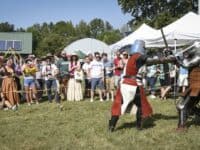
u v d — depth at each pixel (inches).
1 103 489.7
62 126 349.1
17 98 481.4
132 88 305.3
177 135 301.4
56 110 453.1
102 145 281.1
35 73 531.2
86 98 578.9
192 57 301.9
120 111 310.5
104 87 552.4
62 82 562.3
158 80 633.6
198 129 318.7
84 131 325.1
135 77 307.6
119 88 311.3
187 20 605.9
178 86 502.6
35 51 2842.0
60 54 573.6
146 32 644.7
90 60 579.8
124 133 313.4
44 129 336.5
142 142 286.0
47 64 546.9
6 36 2518.5
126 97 306.7
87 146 279.0
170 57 306.8
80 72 555.2
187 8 1609.3
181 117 311.1
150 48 650.8
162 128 327.6
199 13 783.1
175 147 271.1
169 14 1521.9
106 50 1146.7
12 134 320.5
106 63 557.9
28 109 468.1
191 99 308.8
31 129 337.7
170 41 603.2
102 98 559.5
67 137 305.4
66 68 561.0
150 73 546.0
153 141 288.2
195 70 303.4
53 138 303.3
